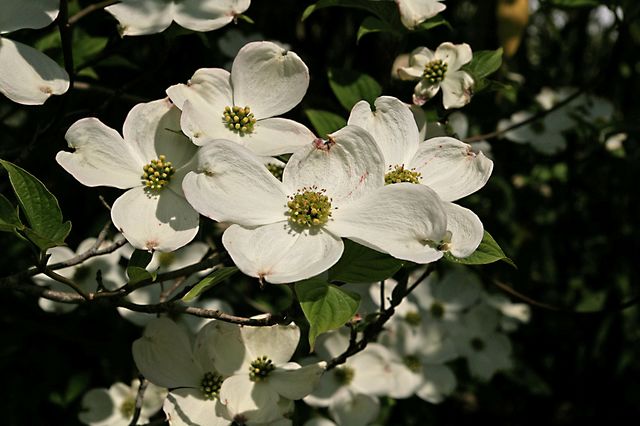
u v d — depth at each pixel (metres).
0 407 0.79
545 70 1.05
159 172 0.60
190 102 0.60
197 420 0.64
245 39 0.81
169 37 0.66
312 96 0.76
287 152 0.61
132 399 0.75
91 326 0.80
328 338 0.73
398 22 0.67
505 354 0.83
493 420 1.11
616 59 0.77
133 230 0.59
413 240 0.58
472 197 0.90
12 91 0.60
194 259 0.71
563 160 0.96
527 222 1.00
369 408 0.74
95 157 0.60
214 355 0.64
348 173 0.59
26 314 0.79
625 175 0.96
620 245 1.02
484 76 0.67
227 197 0.58
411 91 0.70
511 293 0.74
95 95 0.78
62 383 0.81
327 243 0.58
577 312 0.73
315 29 0.91
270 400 0.64
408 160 0.61
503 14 0.78
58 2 0.62
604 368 1.08
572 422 1.13
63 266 0.60
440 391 0.78
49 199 0.58
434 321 0.80
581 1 0.77
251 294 0.82
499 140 0.96
